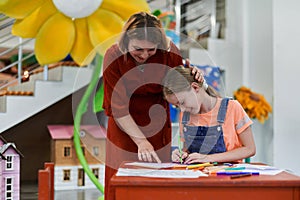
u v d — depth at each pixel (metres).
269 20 4.45
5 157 2.17
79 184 4.24
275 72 4.40
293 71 4.46
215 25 4.79
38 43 3.34
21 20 3.29
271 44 4.42
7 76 5.16
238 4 4.74
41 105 4.12
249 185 1.41
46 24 3.31
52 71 4.45
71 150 4.23
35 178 4.54
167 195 1.41
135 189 1.42
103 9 3.29
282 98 4.42
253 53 4.66
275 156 4.37
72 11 3.22
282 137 4.41
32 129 4.52
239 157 1.96
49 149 4.58
